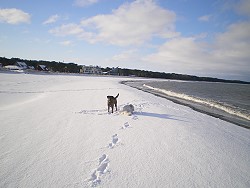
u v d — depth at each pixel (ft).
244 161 20.63
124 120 33.37
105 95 67.56
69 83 130.82
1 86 87.56
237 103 73.46
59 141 23.17
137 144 22.97
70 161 18.40
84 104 47.55
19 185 14.71
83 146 21.88
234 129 34.14
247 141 27.71
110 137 24.86
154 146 22.63
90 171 16.76
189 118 38.68
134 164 18.29
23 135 25.02
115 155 19.92
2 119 32.42
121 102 53.42
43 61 435.94
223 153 22.15
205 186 15.52
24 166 17.40
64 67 412.77
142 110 43.01
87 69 463.42
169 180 16.03
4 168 17.04
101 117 34.94
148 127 29.91
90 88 96.32
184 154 21.01
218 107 59.67
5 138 23.91
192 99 75.56
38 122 30.86
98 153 20.22
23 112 37.78
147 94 82.79
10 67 289.94
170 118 36.96
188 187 15.25
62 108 42.01
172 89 135.74
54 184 14.87
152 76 533.55
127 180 15.70
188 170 17.75
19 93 69.26
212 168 18.47
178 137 26.16
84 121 31.91
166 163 18.79
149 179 15.99
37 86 98.22
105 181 15.43
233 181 16.56
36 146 21.67
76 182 15.16
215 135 28.68
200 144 24.21
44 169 16.94
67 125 29.50
